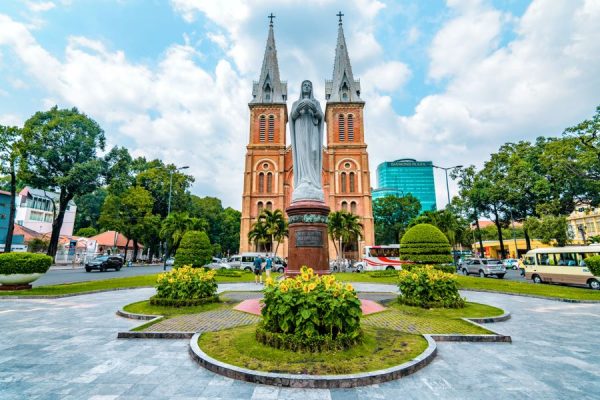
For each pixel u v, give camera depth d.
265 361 5.30
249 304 10.25
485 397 4.39
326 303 5.91
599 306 12.34
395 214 61.91
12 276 14.16
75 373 5.12
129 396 4.32
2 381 4.79
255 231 41.75
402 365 5.22
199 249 22.72
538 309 11.59
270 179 52.47
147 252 67.00
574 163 26.64
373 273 28.94
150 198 48.91
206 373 5.14
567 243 33.31
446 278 10.97
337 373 4.86
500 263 29.27
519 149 37.91
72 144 37.06
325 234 10.74
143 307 10.17
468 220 43.81
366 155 51.84
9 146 20.94
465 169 42.53
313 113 12.06
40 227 53.03
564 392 4.57
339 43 56.88
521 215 39.03
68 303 11.86
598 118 23.09
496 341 7.15
